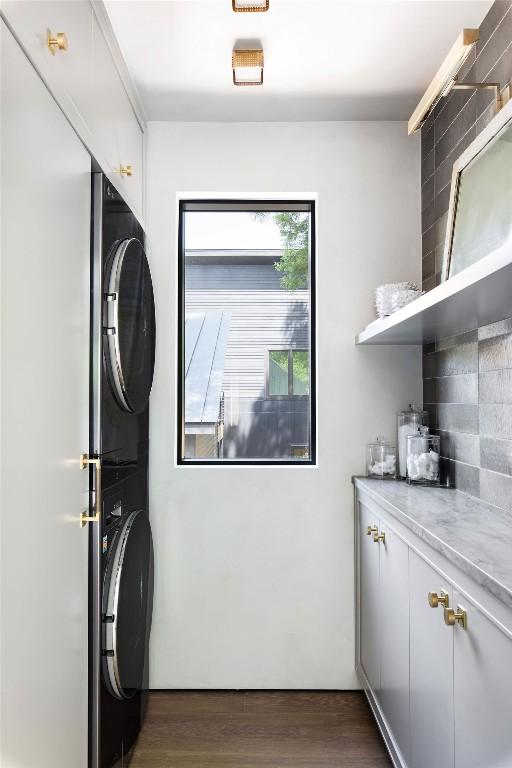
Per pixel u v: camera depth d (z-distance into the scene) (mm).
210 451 3098
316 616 2908
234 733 2500
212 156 2953
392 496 2311
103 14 2039
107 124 2125
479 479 2215
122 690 1996
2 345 1229
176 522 2912
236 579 2910
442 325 2213
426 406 2891
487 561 1383
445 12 2125
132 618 2117
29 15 1358
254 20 2158
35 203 1407
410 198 2967
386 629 2268
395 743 2125
